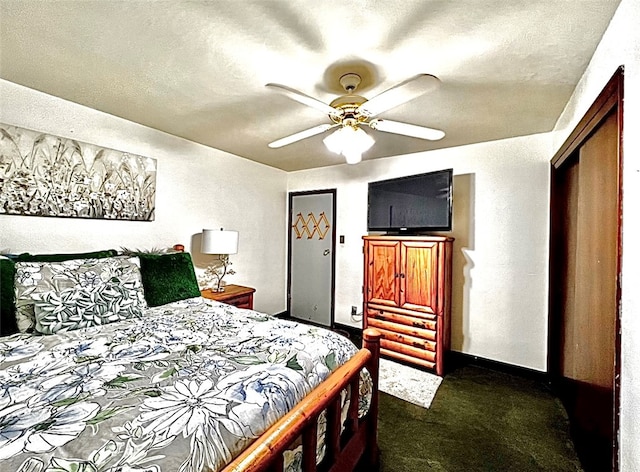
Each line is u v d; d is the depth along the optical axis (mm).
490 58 1581
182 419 874
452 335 3176
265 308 4191
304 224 4379
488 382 2686
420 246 2938
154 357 1340
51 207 2158
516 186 2850
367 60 1622
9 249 2000
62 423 841
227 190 3576
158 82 1921
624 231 1170
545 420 2137
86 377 1146
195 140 3102
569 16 1262
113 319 1856
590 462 1640
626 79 1152
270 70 1751
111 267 2037
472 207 3076
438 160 3283
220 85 1944
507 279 2896
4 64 1739
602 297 1528
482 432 2006
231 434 883
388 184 3352
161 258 2496
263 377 1149
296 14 1297
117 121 2521
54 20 1357
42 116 2111
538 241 2750
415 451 1829
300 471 1097
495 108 2201
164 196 2910
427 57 1586
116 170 2516
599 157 1568
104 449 746
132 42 1517
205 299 2506
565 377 2293
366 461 1640
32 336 1584
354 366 1413
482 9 1239
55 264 1841
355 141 1856
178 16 1324
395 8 1249
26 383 1103
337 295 4074
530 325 2791
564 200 2432
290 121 2555
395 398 2420
